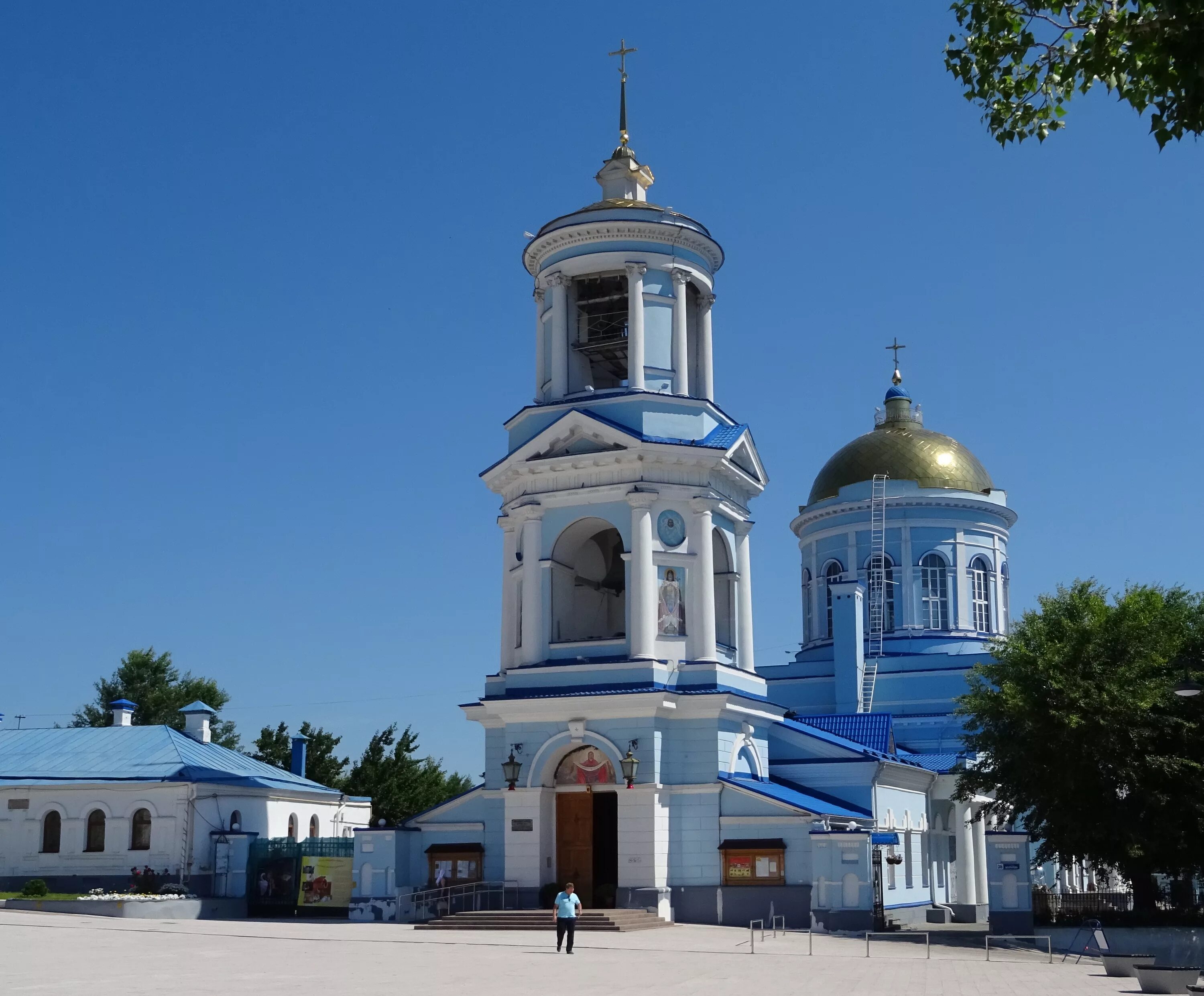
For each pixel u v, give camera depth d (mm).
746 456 50812
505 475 49375
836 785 50000
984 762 46656
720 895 44000
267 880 53219
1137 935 41656
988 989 28656
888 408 78562
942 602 71562
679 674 46531
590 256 49656
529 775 45656
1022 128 20859
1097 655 43000
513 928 41562
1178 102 17250
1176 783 42469
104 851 54250
